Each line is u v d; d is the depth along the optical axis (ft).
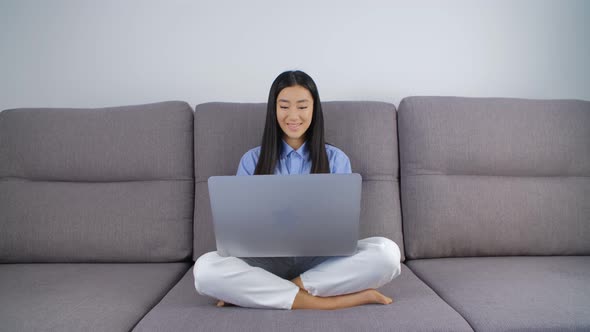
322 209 2.80
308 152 4.25
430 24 5.54
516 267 3.81
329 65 5.55
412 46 5.55
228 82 5.56
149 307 3.18
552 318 2.70
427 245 4.27
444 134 4.43
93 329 2.67
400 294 3.24
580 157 4.46
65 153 4.50
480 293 3.16
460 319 2.74
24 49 5.52
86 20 5.51
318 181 2.75
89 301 3.06
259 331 2.57
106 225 4.30
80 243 4.27
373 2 5.52
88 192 4.45
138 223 4.32
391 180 4.53
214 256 3.07
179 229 4.40
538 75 5.57
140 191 4.45
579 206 4.34
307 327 2.60
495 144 4.41
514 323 2.67
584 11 5.52
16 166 4.55
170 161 4.51
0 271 3.92
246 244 2.98
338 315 2.77
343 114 4.57
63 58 5.54
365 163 4.47
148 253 4.30
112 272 3.88
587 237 4.27
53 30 5.51
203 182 4.52
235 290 2.93
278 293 2.96
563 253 4.29
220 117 4.60
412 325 2.63
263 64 5.55
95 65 5.55
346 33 5.53
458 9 5.53
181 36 5.53
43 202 4.38
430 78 5.57
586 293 3.08
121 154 4.49
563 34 5.55
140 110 4.63
